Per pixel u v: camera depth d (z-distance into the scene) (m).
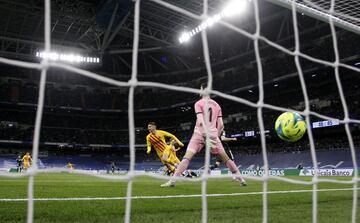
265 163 2.16
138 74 47.06
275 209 3.47
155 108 44.91
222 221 2.76
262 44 37.56
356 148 30.55
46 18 1.53
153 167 41.84
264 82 36.16
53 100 43.62
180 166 6.39
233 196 4.77
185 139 42.59
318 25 33.16
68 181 11.22
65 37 38.56
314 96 35.31
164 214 3.09
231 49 40.81
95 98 45.88
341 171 24.03
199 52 43.16
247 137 37.69
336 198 4.55
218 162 11.09
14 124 42.25
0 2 30.66
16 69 43.09
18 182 10.09
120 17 34.41
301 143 35.88
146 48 42.66
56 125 44.53
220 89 40.94
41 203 3.81
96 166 43.59
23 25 35.19
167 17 33.28
